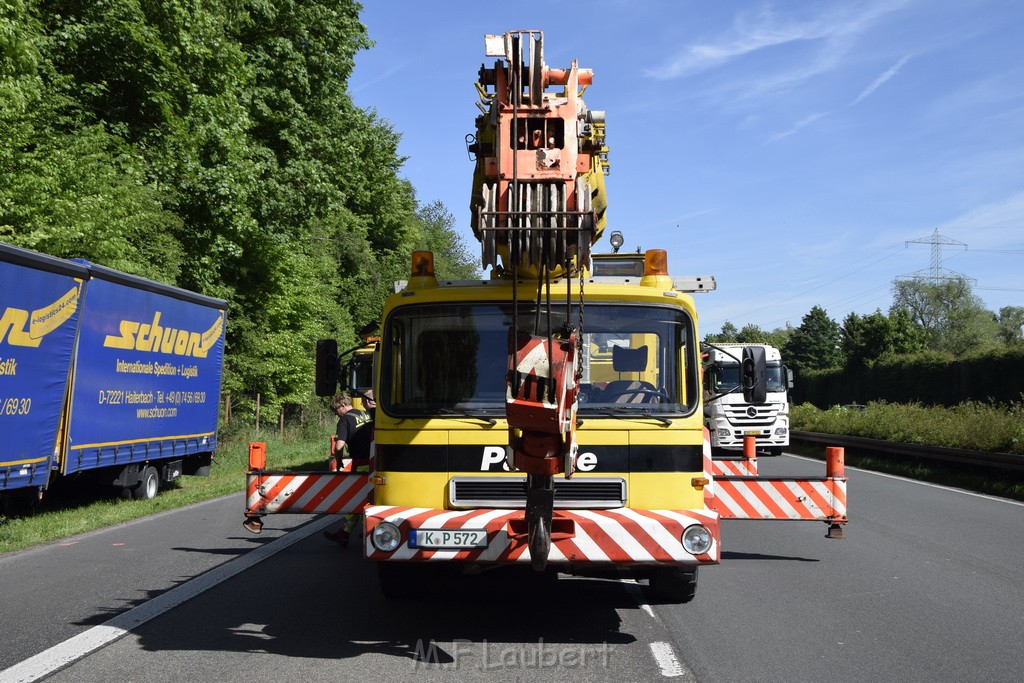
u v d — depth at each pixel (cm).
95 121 2459
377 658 638
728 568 988
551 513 624
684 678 593
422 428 696
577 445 694
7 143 1794
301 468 2430
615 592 867
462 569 748
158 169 2519
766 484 895
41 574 945
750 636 699
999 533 1231
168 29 2523
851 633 708
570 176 645
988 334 10544
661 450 699
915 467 2222
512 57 653
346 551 1112
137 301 1636
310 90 3469
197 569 977
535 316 701
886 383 5684
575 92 664
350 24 3544
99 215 1958
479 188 816
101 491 1728
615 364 715
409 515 670
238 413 3262
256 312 3312
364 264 5203
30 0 1922
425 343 718
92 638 683
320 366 823
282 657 639
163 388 1769
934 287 10925
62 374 1382
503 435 690
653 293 726
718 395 790
